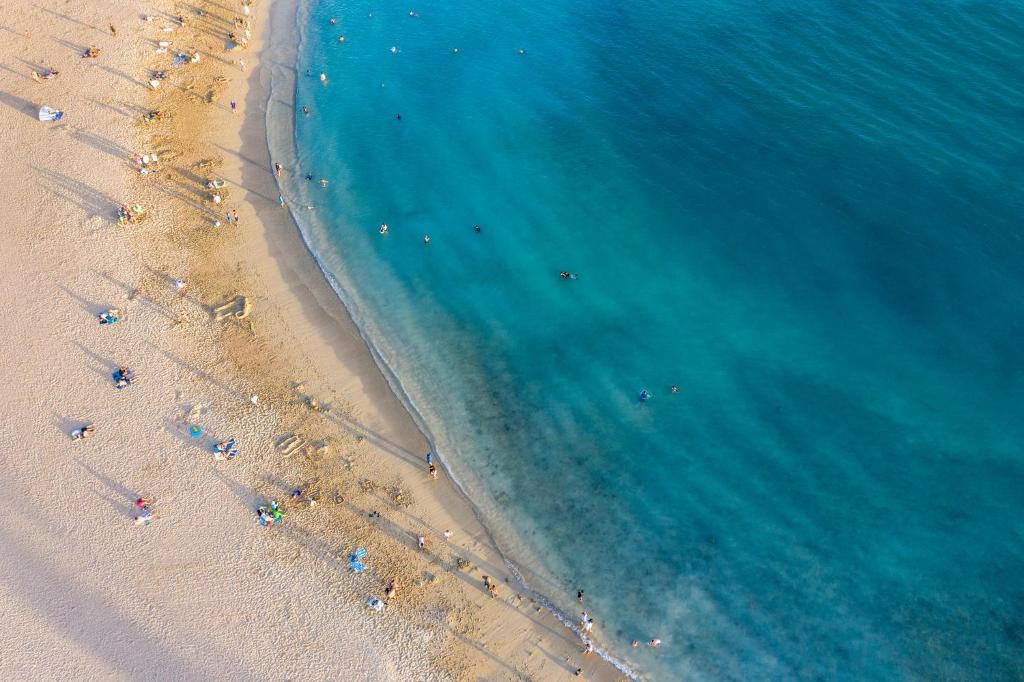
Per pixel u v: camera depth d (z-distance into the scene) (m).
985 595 38.41
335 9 80.19
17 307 49.53
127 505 40.81
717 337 50.22
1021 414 44.78
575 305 52.62
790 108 64.31
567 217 58.44
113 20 72.19
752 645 37.44
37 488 41.25
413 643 36.38
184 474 42.09
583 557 40.50
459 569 39.28
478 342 50.59
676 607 38.75
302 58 73.31
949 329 48.84
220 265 53.16
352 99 69.00
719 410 46.62
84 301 50.03
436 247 56.41
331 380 47.31
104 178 57.59
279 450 43.41
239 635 36.28
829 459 44.03
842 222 55.28
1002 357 47.22
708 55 70.94
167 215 55.72
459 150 64.19
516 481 43.59
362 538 40.12
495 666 35.97
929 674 36.25
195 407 44.91
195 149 61.50
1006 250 52.28
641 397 47.44
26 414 44.31
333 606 37.44
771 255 54.22
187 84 67.44
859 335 49.28
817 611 38.44
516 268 55.06
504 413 46.81
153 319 49.28
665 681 36.25
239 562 38.81
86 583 37.78
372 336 50.34
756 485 43.28
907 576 39.28
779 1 75.81
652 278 53.88
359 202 59.44
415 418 46.03
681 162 61.50
